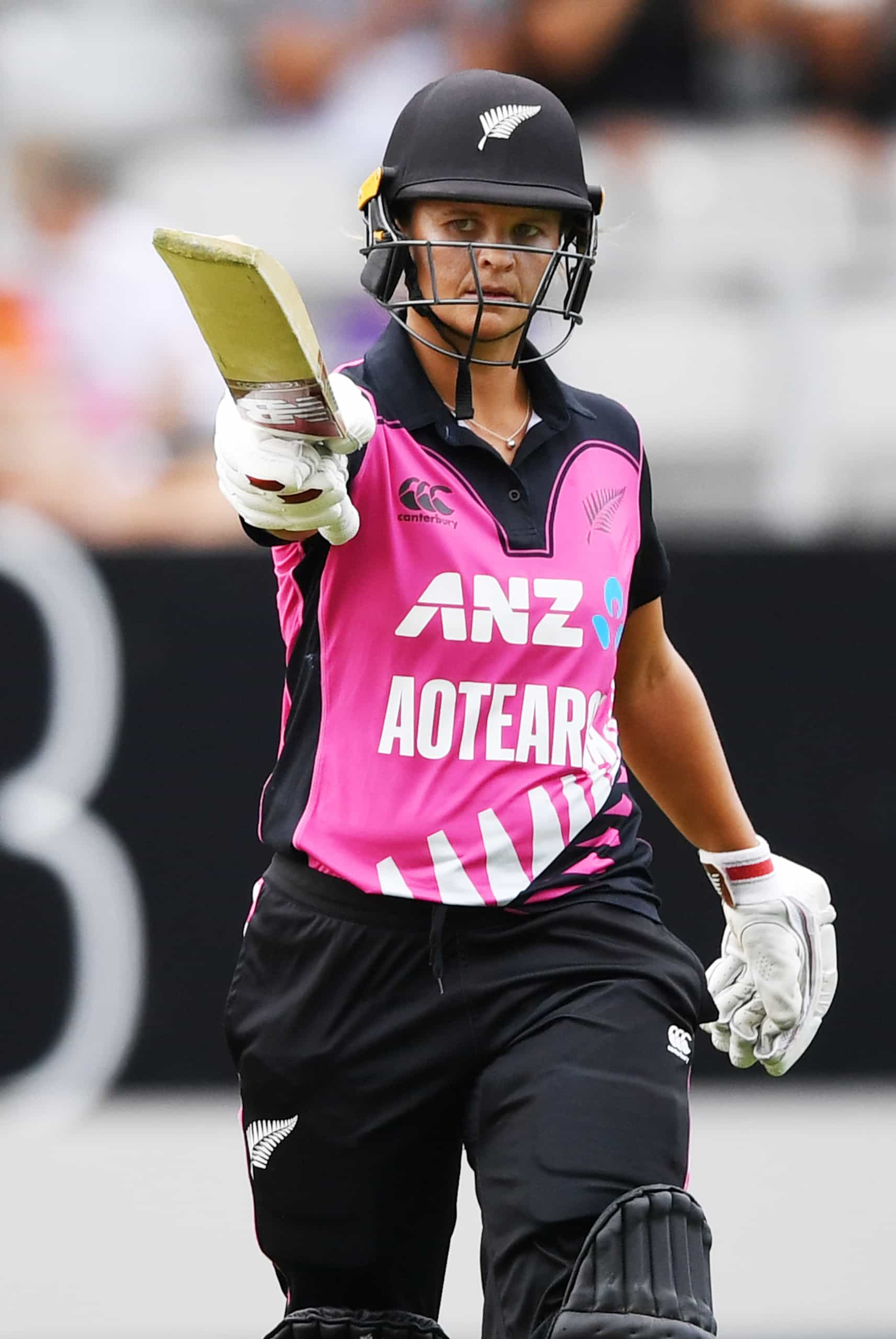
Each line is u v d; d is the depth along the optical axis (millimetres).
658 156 23188
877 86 23953
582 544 8438
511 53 24000
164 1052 17172
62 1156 16344
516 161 8359
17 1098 16969
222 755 17312
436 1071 8203
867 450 22359
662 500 22188
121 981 17172
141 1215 15125
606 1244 7547
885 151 23672
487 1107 8086
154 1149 16516
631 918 8359
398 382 8391
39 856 17125
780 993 9812
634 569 9047
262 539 7969
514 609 8195
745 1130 17203
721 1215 15258
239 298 6984
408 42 24234
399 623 8156
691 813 9758
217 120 24266
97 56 24094
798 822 17766
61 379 21359
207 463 21328
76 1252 14328
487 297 8352
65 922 17125
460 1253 14812
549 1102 7855
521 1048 8070
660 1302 7508
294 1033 8336
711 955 17453
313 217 23078
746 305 22719
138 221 22484
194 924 17250
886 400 22438
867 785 17766
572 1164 7727
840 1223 15141
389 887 8141
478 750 8188
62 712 17234
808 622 17812
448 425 8320
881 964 17766
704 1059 17969
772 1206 15477
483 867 8148
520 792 8195
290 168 23547
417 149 8445
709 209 22891
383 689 8211
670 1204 7656
